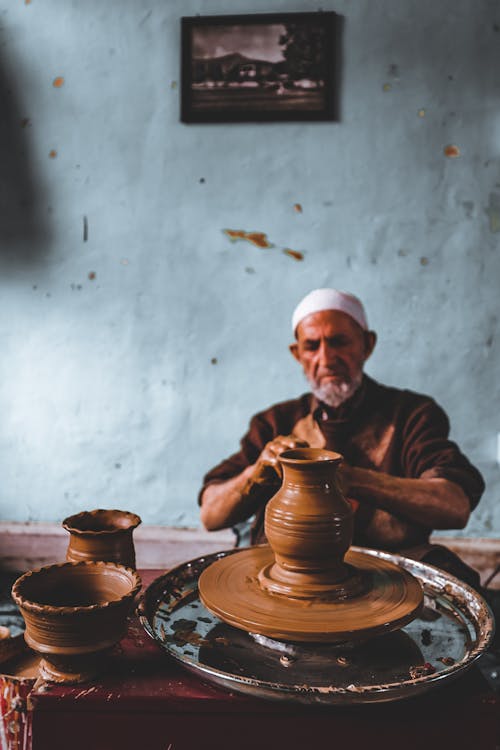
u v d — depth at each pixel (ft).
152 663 3.11
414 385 8.73
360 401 5.49
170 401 9.04
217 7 8.40
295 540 3.29
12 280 9.06
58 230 8.93
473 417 8.70
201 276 8.82
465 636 3.39
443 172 8.37
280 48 8.28
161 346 8.97
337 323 5.28
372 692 2.64
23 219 8.95
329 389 5.26
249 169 8.59
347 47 8.29
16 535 9.25
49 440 9.23
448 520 4.71
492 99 8.21
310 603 3.24
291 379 8.86
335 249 8.61
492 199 8.35
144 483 9.18
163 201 8.76
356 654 3.17
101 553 3.43
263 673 2.97
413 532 5.10
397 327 8.66
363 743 2.78
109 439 9.16
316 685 2.86
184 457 9.10
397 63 8.27
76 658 2.89
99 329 9.02
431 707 2.78
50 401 9.18
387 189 8.45
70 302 9.02
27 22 8.64
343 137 8.43
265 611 3.17
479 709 2.78
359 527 5.06
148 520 9.21
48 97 8.74
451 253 8.48
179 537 9.09
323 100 8.32
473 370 8.63
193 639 3.30
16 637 3.33
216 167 8.63
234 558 3.92
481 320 8.55
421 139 8.34
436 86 8.26
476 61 8.18
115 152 8.74
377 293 8.63
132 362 9.03
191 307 8.88
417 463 5.21
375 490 4.53
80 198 8.86
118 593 3.09
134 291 8.92
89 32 8.60
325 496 3.35
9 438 9.27
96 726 2.85
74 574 3.15
